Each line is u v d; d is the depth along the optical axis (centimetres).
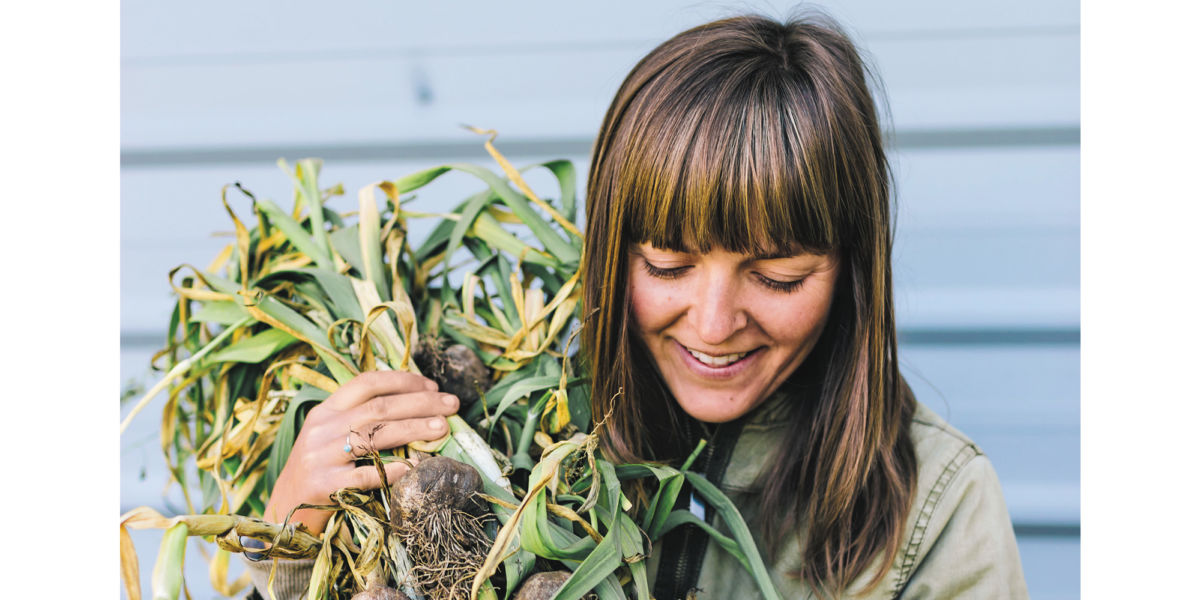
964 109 135
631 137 63
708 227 59
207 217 142
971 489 73
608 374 68
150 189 142
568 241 83
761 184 58
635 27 137
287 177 141
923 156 136
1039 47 132
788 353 66
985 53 133
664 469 65
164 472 141
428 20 138
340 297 72
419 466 57
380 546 56
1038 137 134
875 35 134
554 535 58
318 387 69
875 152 66
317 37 139
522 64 139
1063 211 135
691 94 60
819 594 71
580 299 72
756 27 65
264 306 69
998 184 136
